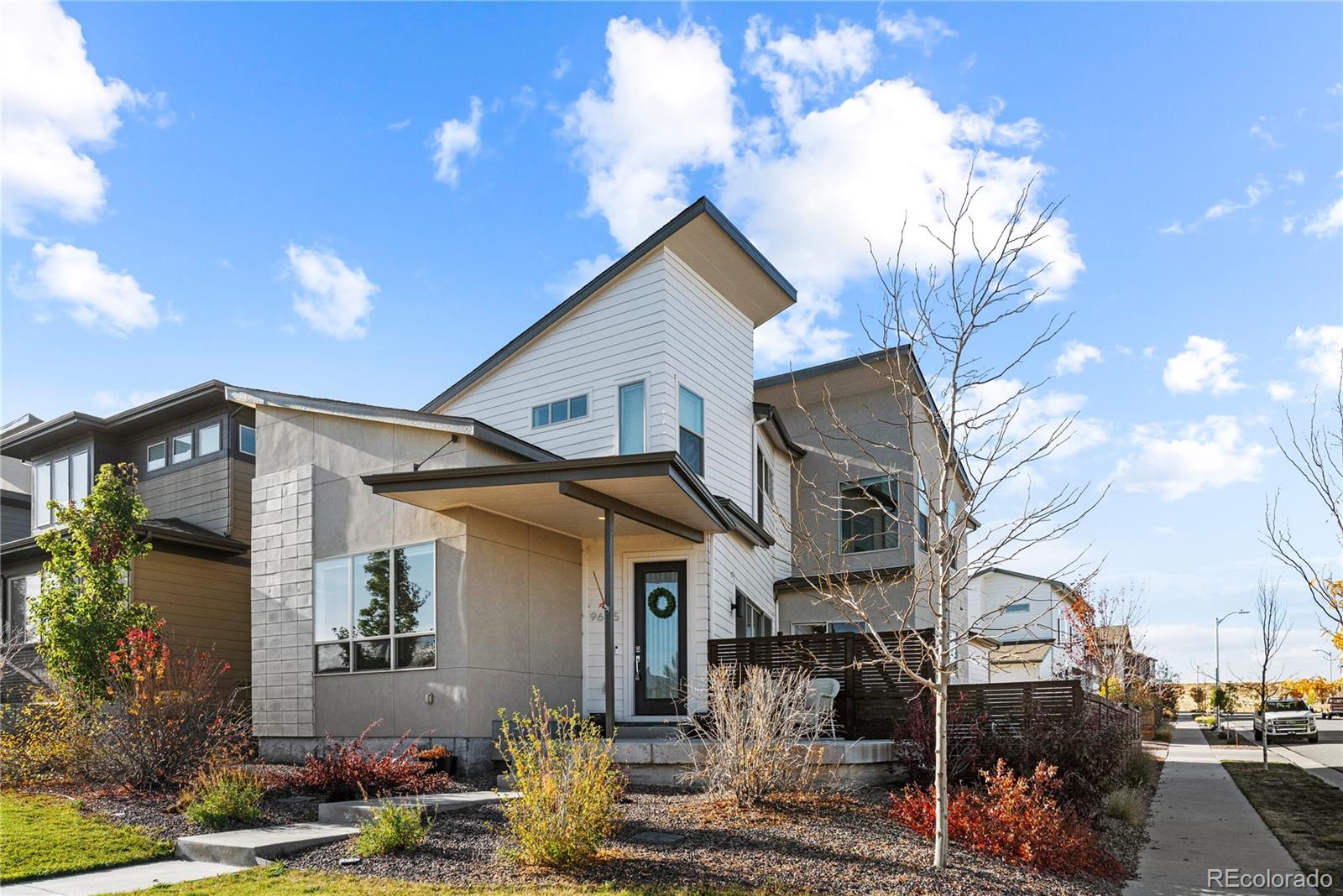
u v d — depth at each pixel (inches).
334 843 350.9
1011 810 357.4
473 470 486.0
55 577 596.7
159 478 863.7
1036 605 1380.4
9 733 518.0
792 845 337.7
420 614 537.6
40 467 931.3
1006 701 491.8
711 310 719.1
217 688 693.3
